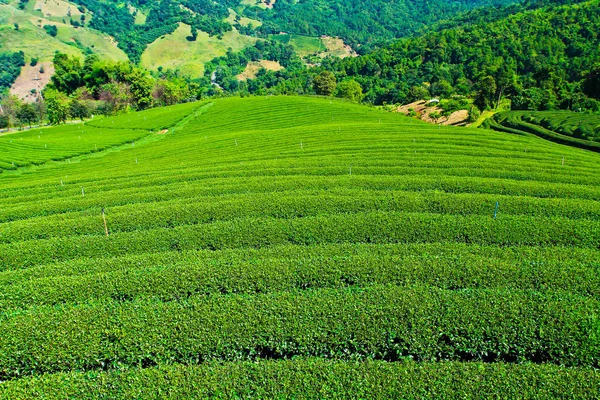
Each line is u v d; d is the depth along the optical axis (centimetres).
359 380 1155
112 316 1435
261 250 2017
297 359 1276
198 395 1135
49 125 11500
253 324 1379
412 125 5878
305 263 1764
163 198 2947
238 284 1673
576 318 1345
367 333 1341
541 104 10312
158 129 7812
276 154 4222
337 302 1455
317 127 5956
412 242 2170
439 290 1514
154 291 1655
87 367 1333
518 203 2502
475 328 1334
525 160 3694
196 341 1340
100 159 5403
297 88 16250
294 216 2516
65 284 1691
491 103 11069
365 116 7675
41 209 2819
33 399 1153
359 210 2536
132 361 1328
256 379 1171
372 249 1997
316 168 3447
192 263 1823
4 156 5516
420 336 1330
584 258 1858
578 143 6231
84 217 2541
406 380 1149
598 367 1247
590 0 18575
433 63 17662
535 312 1373
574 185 2902
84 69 14638
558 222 2222
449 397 1099
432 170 3338
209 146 5266
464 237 2162
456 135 4938
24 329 1391
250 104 9488
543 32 16725
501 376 1157
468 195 2652
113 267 1897
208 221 2503
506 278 1642
